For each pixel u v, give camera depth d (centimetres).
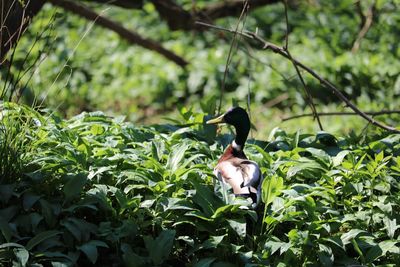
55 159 1002
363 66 2456
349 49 2712
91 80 2583
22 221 941
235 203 969
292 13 2931
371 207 1027
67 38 2692
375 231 1016
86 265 945
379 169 1072
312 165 1078
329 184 1070
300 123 2248
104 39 2780
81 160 1028
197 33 2769
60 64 2538
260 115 2323
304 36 2777
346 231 1020
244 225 952
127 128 1202
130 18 2897
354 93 2430
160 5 1823
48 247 914
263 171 1076
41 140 1046
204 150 1159
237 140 1098
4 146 977
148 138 1205
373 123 1290
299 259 955
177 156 1048
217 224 968
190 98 2475
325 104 2417
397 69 2448
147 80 2555
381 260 986
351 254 987
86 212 982
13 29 1238
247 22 2814
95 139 1149
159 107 2466
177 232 981
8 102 1073
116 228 945
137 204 969
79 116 1259
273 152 1172
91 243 916
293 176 1109
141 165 1050
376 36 2689
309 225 970
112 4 1705
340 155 1111
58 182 987
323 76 2464
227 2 1900
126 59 2659
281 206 995
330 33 2798
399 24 2709
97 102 2455
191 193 988
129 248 924
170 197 981
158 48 2180
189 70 2573
